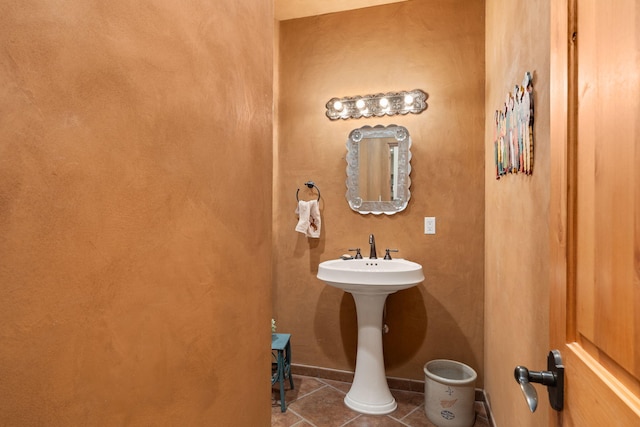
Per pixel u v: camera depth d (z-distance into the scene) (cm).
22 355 43
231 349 91
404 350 261
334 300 276
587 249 61
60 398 48
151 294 64
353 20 274
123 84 58
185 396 74
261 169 109
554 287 74
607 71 54
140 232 62
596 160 58
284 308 285
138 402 61
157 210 65
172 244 70
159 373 66
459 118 254
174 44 70
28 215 44
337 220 275
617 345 51
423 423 218
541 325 117
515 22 155
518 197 149
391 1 263
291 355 284
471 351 250
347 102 273
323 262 263
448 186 255
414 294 260
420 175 261
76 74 50
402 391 258
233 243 92
